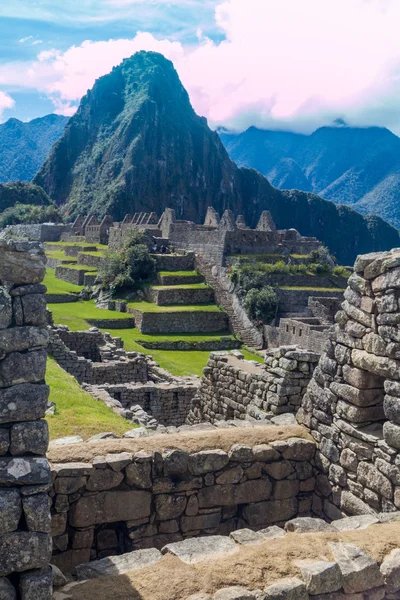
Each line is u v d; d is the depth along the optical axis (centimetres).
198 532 850
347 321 913
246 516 890
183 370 3791
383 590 622
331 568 600
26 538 516
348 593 607
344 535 687
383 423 884
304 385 1138
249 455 888
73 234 12394
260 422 1064
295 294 6053
